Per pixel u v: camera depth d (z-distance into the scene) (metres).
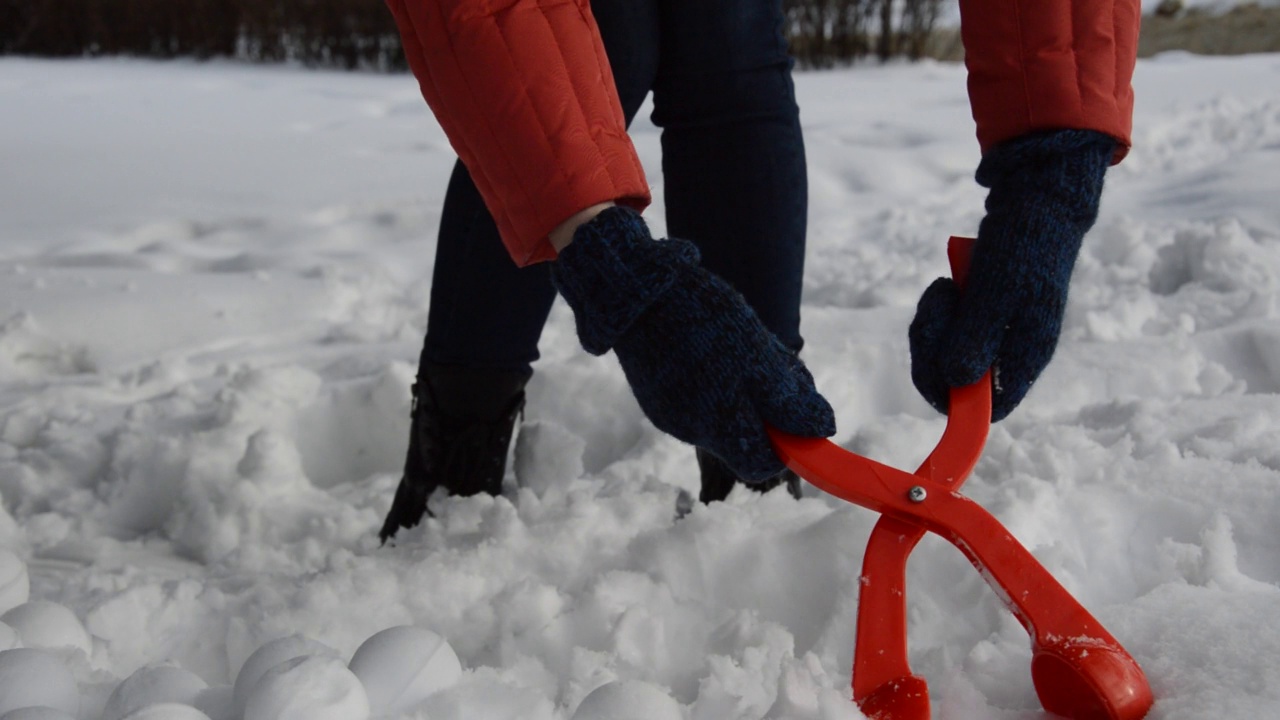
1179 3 9.60
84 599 1.22
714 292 0.91
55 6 10.46
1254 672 0.87
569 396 1.87
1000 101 1.03
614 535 1.30
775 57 1.37
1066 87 1.00
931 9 9.30
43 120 6.11
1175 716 0.83
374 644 0.92
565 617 1.12
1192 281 2.33
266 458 1.67
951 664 1.02
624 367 0.94
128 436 1.77
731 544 1.20
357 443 1.89
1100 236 2.59
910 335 1.04
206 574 1.45
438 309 1.41
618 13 1.28
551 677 1.03
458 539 1.36
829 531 1.19
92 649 1.08
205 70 9.63
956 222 3.19
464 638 1.14
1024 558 0.89
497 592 1.18
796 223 1.40
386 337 2.49
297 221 3.68
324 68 9.98
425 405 1.45
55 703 0.88
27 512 1.69
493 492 1.50
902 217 3.31
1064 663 0.84
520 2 0.91
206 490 1.66
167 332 2.51
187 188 4.18
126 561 1.55
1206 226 2.36
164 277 2.83
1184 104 4.83
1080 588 1.17
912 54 9.29
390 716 0.87
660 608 1.12
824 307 2.32
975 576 1.12
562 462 1.57
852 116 5.50
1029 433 1.53
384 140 5.29
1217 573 1.12
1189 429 1.48
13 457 1.80
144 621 1.17
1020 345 0.99
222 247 3.42
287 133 5.58
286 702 0.81
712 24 1.32
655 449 1.67
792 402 0.90
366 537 1.52
